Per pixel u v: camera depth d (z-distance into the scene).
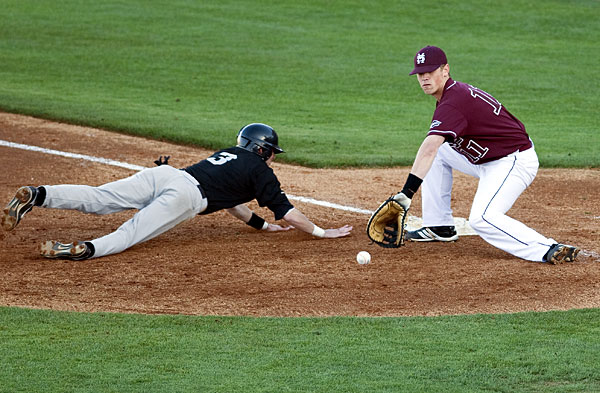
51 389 15.05
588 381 15.68
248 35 76.31
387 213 22.09
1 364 16.16
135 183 24.25
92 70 62.03
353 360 16.62
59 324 18.52
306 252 24.89
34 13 81.31
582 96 58.81
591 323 18.89
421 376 15.84
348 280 22.23
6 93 51.84
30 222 28.09
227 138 42.69
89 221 28.64
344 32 78.75
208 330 18.31
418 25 82.31
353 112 52.78
